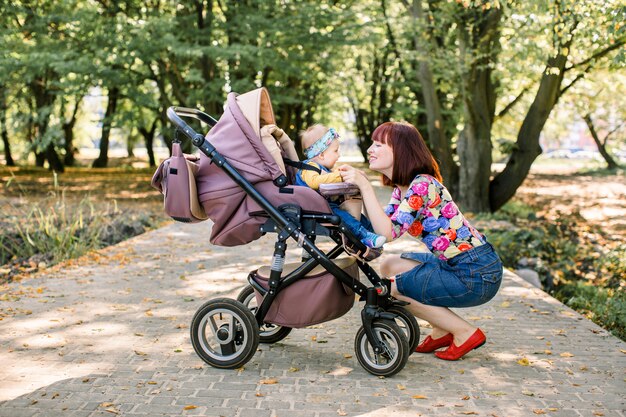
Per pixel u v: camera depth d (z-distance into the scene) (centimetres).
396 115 2331
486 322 540
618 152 4512
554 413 354
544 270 838
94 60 1567
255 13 1611
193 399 368
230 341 413
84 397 369
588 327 528
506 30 1265
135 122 1862
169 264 782
